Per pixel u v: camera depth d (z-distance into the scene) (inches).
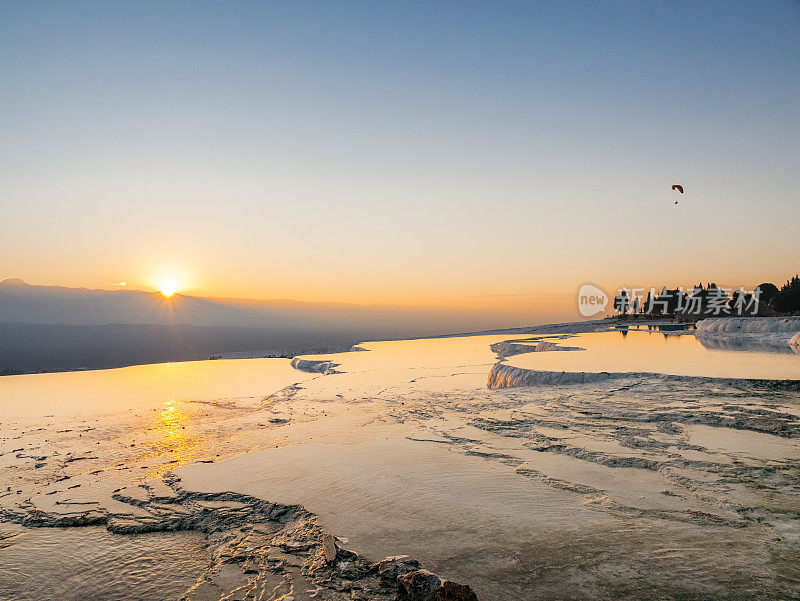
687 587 175.8
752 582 177.2
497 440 398.6
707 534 218.4
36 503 317.4
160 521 276.5
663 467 312.8
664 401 503.8
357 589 191.0
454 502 269.7
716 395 514.6
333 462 356.5
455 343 2023.9
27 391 1051.9
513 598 175.2
